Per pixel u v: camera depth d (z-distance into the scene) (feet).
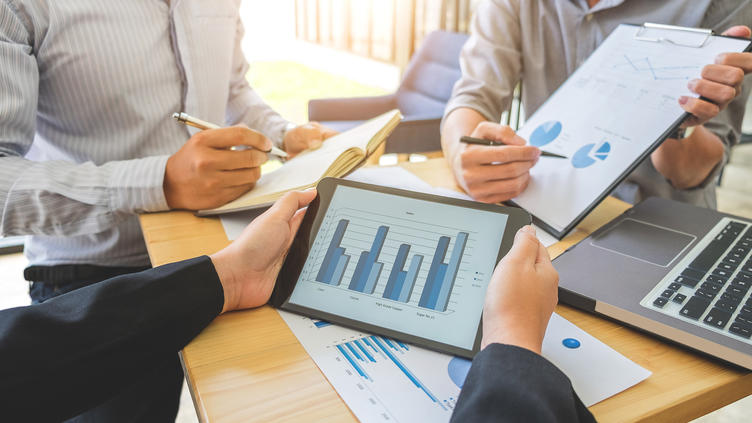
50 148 3.18
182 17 3.27
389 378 1.48
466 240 1.84
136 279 1.65
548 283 1.49
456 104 3.78
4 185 2.39
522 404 1.15
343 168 2.56
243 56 4.27
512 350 1.28
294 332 1.70
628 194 3.72
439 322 1.66
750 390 1.56
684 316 1.66
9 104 2.56
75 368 1.44
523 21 3.97
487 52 3.98
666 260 1.96
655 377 1.51
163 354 1.58
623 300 1.76
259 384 1.45
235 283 1.77
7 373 1.36
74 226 2.55
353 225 1.96
